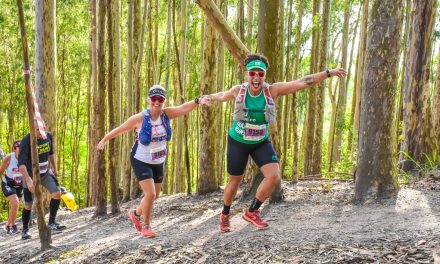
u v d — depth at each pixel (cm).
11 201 816
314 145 1380
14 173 815
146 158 532
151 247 484
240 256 409
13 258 565
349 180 930
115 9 1153
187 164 1022
